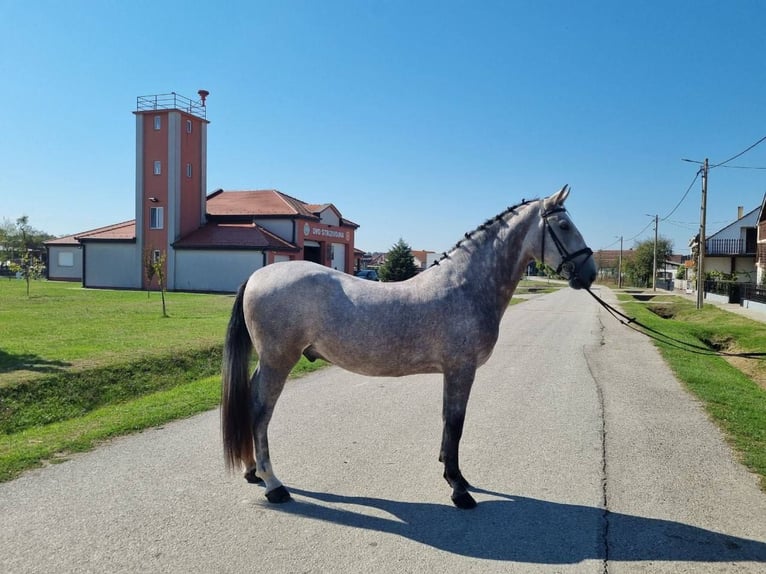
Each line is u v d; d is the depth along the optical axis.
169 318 17.98
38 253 63.53
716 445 6.24
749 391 9.70
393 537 3.94
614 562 3.67
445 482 5.00
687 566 3.63
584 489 4.91
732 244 50.31
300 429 6.61
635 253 83.88
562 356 13.33
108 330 14.20
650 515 4.39
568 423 7.14
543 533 4.06
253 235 38.84
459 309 4.55
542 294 49.97
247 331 4.82
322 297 4.55
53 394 7.77
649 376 10.73
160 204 39.72
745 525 4.23
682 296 47.22
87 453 5.50
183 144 40.09
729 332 19.95
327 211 46.78
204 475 4.98
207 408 7.40
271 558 3.58
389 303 4.53
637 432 6.75
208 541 3.78
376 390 8.88
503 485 4.99
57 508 4.21
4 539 3.71
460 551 3.76
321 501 4.52
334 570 3.46
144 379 9.30
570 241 4.65
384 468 5.31
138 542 3.72
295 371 10.42
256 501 4.47
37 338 12.32
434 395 8.54
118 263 40.97
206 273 38.75
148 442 5.89
